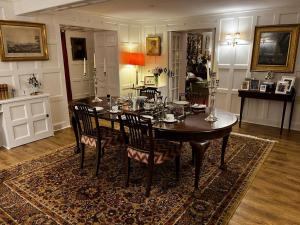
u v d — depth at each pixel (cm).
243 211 225
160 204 234
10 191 258
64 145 391
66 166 315
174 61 636
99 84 648
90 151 366
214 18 516
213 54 536
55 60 456
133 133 247
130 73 631
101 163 323
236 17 487
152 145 235
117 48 582
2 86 367
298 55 438
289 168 308
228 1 396
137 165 316
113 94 624
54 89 461
